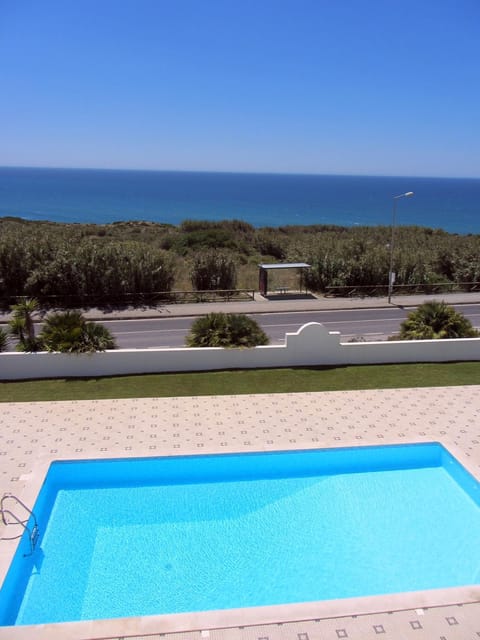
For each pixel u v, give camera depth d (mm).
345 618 6645
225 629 6453
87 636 6297
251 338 16000
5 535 8016
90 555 8141
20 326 15617
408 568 7984
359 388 14438
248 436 11609
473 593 7098
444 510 9398
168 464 10414
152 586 7562
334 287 30375
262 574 7840
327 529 8859
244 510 9344
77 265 27359
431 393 14141
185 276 32781
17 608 7117
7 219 62750
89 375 15039
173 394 13859
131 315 25250
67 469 10227
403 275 31859
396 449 11039
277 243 45219
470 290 32562
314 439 11516
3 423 12039
